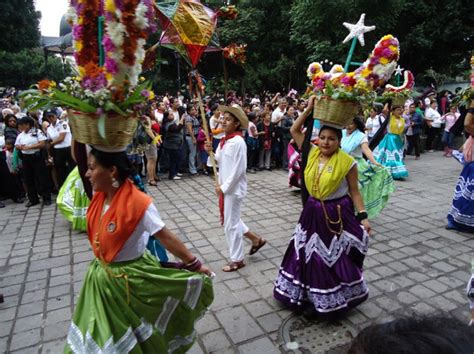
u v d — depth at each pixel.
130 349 1.98
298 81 22.59
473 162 4.93
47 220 5.99
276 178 8.62
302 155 3.15
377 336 0.78
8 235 5.36
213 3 18.83
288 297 3.18
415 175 8.63
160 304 2.09
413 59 20.08
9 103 14.02
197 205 6.57
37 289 3.80
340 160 2.94
